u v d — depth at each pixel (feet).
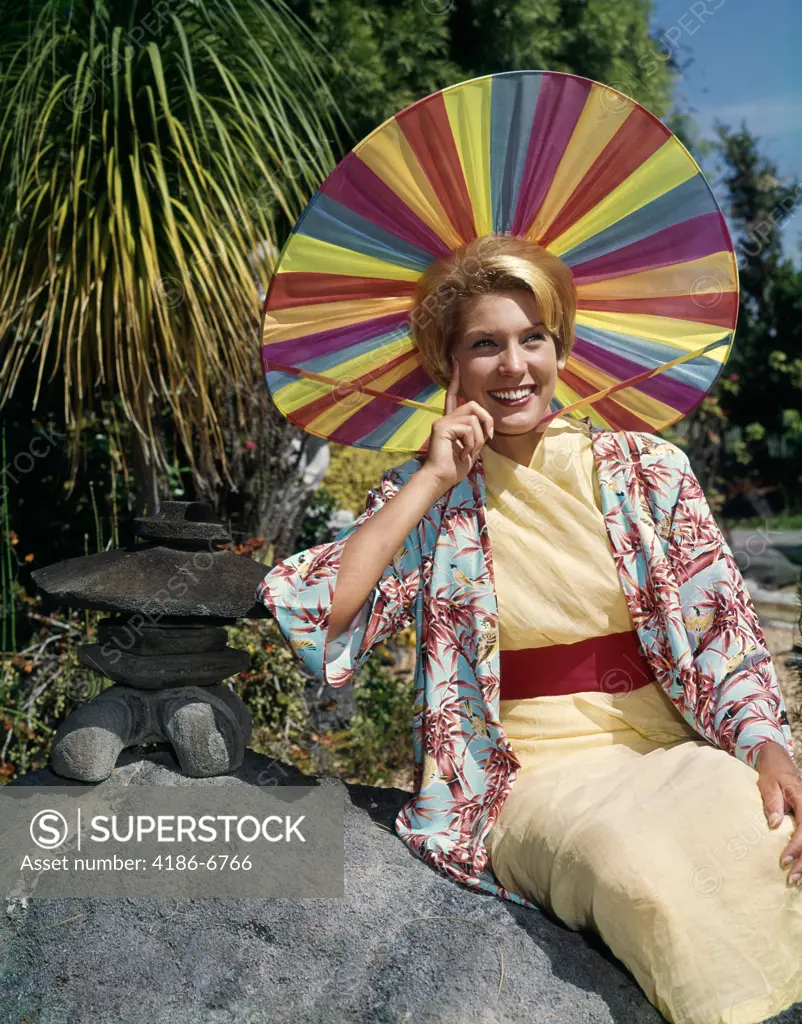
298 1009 5.66
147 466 11.71
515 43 20.03
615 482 6.79
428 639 6.79
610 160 6.65
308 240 6.82
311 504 18.90
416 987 5.57
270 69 10.87
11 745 11.79
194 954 6.01
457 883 6.42
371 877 6.43
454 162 6.63
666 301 7.28
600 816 5.69
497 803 6.44
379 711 13.98
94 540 15.93
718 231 6.91
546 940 5.92
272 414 15.11
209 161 10.93
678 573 6.69
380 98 18.71
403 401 7.61
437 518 6.95
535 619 6.59
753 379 47.14
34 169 10.04
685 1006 5.20
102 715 7.34
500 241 6.69
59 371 14.60
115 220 10.17
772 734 6.06
